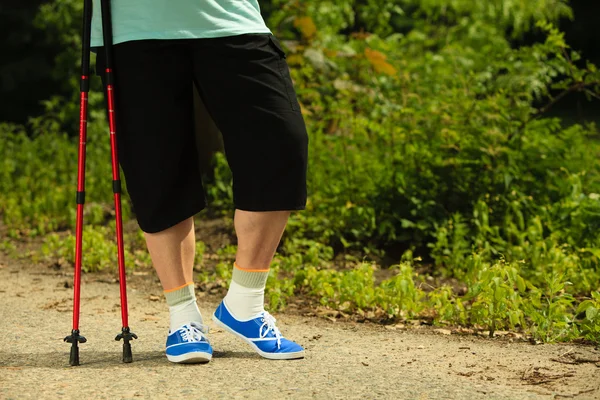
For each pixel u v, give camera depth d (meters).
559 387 3.67
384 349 4.39
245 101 3.80
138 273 6.70
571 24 22.44
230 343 4.39
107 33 3.86
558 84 7.72
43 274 6.69
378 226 7.44
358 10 13.54
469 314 5.07
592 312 4.62
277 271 6.07
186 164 3.93
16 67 17.22
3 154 11.18
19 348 4.29
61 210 9.19
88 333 4.65
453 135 7.34
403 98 8.12
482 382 3.73
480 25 13.50
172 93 3.84
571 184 7.18
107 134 11.52
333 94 9.33
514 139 7.36
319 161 8.27
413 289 5.17
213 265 7.02
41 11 13.98
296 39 11.10
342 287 5.51
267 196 3.85
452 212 7.31
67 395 3.46
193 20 3.78
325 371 3.85
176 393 3.49
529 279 6.06
